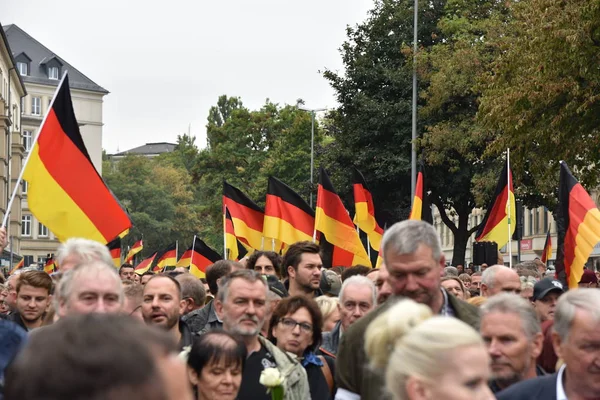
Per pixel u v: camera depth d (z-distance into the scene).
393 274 4.79
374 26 39.97
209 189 65.62
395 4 40.41
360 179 16.34
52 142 9.71
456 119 35.75
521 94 22.44
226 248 15.88
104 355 1.64
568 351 4.08
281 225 14.88
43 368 1.63
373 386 4.50
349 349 4.82
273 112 65.94
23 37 103.62
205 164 65.44
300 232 14.88
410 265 4.72
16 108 84.00
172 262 27.08
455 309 5.08
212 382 5.32
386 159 37.81
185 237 111.62
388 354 3.66
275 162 59.09
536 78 22.03
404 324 3.65
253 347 6.23
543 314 7.98
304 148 59.28
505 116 23.41
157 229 107.06
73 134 9.78
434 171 37.09
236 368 5.38
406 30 39.69
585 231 10.62
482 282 8.15
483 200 33.84
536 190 33.50
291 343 6.68
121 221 9.81
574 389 4.11
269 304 7.23
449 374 2.97
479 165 35.75
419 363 3.01
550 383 4.19
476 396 2.98
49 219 9.68
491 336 4.76
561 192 11.02
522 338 4.73
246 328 6.11
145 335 1.71
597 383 4.04
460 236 38.66
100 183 9.80
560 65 21.53
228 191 15.93
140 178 113.62
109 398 1.62
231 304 6.15
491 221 15.89
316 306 6.80
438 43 37.34
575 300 4.11
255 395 6.00
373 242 16.41
